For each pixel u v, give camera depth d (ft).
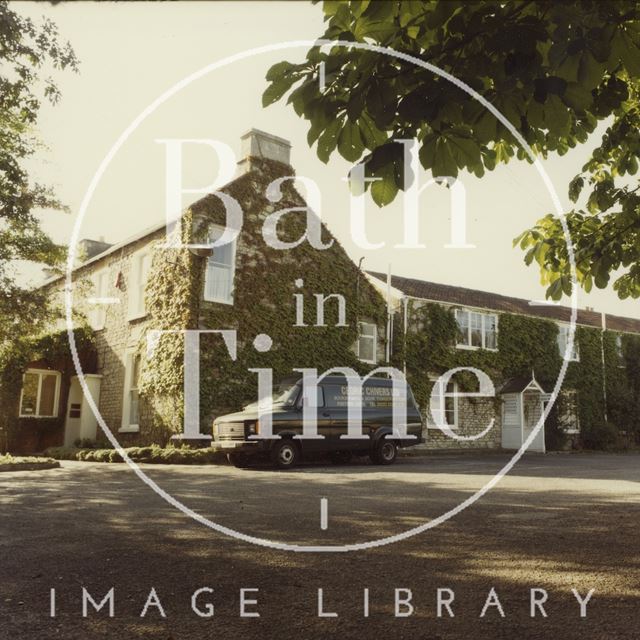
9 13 33.42
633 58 7.47
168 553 15.02
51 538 16.80
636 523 19.31
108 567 13.62
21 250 46.06
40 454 57.77
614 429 83.25
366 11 6.70
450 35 7.77
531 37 7.36
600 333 90.63
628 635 9.57
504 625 10.03
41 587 12.09
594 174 15.81
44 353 61.31
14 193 43.37
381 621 10.20
